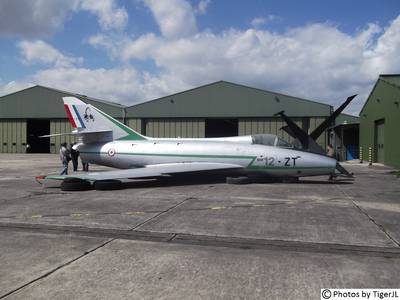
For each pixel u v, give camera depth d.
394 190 13.06
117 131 17.23
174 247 6.09
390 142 25.05
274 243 6.34
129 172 13.70
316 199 10.92
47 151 49.16
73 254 5.68
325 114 34.94
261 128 36.22
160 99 38.03
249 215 8.56
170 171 14.05
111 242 6.34
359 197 11.39
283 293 4.30
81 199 10.77
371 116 30.30
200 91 37.22
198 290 4.38
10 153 43.62
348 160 36.59
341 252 5.87
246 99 36.28
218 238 6.64
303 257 5.60
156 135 38.47
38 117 42.50
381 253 5.83
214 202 10.30
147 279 4.71
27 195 11.57
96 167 25.25
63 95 41.91
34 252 5.77
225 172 15.38
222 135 49.81
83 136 17.61
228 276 4.82
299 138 15.90
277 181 15.70
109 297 4.18
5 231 7.08
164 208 9.38
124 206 9.66
